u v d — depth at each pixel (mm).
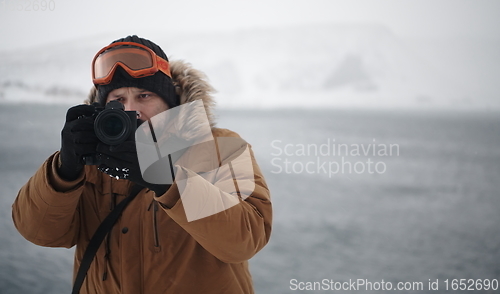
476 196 17828
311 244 9180
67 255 5594
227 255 954
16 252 5602
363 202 15375
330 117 89250
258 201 1011
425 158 32125
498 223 12484
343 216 12648
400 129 59750
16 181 12578
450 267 8148
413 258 8633
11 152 19703
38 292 4289
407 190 18875
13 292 4219
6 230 6766
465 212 14383
